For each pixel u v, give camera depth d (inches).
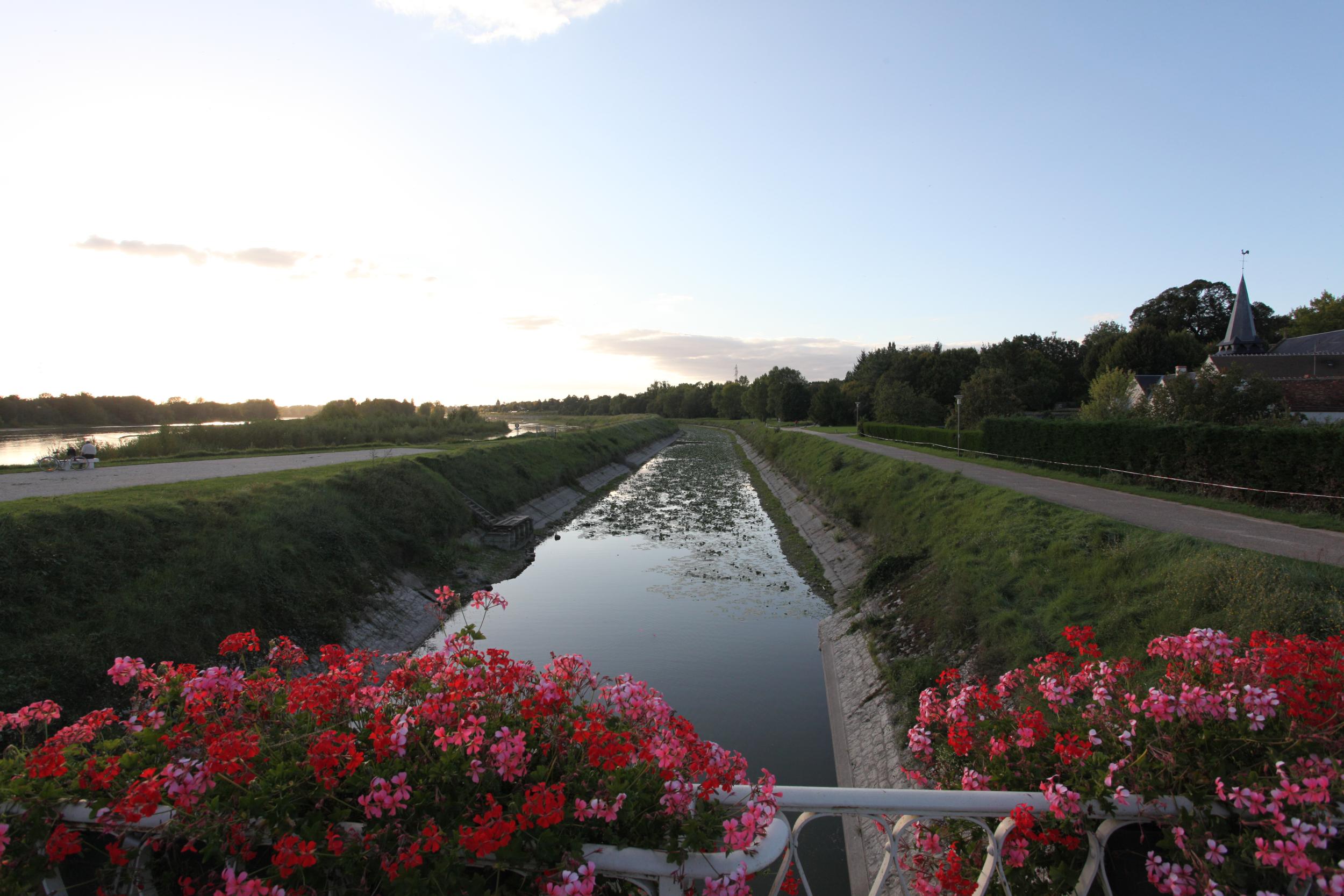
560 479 1342.3
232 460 943.7
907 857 128.1
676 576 754.8
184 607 416.2
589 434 1894.7
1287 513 514.6
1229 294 2509.8
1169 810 92.3
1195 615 300.0
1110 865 94.6
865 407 2596.0
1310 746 97.7
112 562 411.2
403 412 2059.5
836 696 440.8
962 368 2415.1
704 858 79.8
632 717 108.1
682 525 1077.1
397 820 84.4
